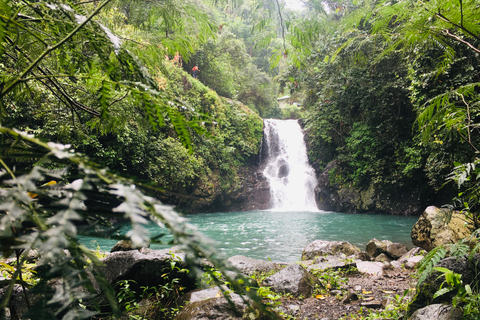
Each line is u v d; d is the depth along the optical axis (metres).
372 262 5.33
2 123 0.30
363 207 15.59
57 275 0.23
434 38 1.68
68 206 0.23
